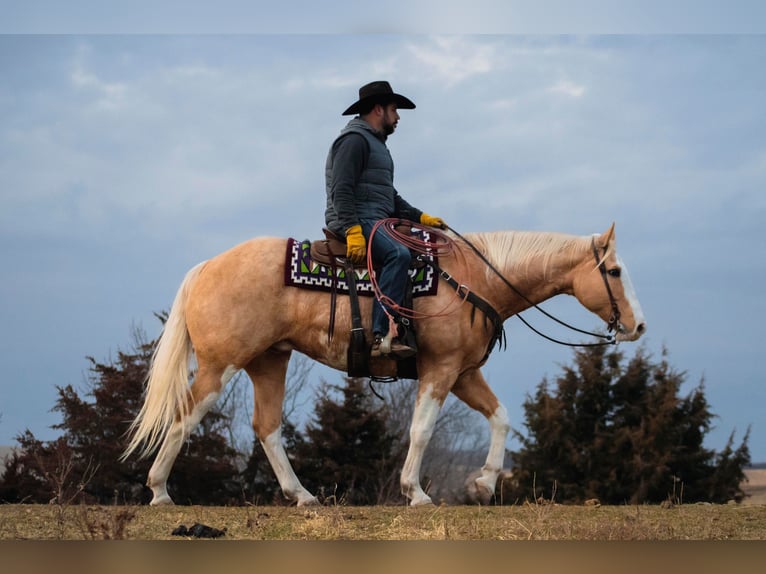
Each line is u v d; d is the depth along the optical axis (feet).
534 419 82.69
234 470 73.92
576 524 19.42
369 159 24.68
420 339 24.11
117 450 69.46
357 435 81.10
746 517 21.24
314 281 24.09
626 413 81.76
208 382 24.26
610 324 25.27
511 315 25.99
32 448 66.90
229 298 24.16
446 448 112.68
